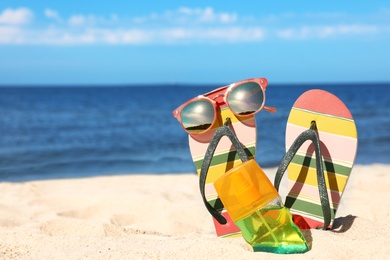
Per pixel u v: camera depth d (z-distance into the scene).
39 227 1.10
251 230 0.89
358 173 1.91
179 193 1.56
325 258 0.85
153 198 1.46
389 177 1.77
